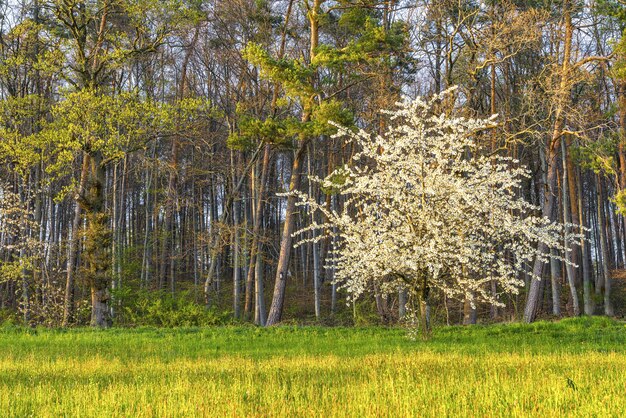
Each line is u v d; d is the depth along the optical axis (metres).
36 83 33.25
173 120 25.88
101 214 25.02
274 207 48.50
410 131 16.81
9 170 28.50
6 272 26.44
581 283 37.84
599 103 29.02
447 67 26.47
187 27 30.92
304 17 33.84
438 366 11.55
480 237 17.86
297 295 40.53
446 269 17.67
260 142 31.11
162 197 44.56
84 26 25.92
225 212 30.92
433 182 16.48
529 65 31.98
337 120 24.05
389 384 8.84
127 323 28.55
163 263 37.94
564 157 31.70
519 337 18.59
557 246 17.62
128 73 35.06
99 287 25.00
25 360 13.49
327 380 9.95
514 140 25.19
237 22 31.39
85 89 24.30
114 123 27.64
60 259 29.20
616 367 10.98
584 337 18.83
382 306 29.97
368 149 17.73
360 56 24.98
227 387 9.34
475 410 7.23
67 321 27.12
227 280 45.81
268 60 23.89
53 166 23.80
